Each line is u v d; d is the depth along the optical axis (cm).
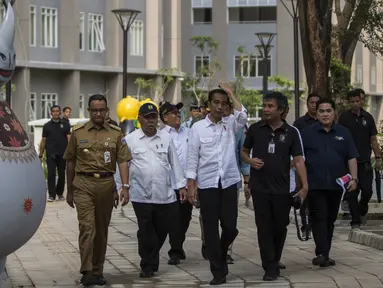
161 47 6228
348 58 2839
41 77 5447
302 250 1596
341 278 1310
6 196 1039
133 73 5969
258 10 7150
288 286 1258
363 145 1808
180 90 6234
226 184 1291
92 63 5750
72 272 1409
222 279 1280
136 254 1592
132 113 2895
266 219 1309
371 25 1927
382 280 1292
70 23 5572
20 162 1063
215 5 7231
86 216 1261
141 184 1346
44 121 4112
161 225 1361
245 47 6844
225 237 1301
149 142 1355
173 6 6412
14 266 1471
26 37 5309
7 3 1104
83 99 5694
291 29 7038
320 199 1409
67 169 1295
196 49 7238
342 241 1698
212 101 1295
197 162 1299
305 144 1412
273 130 1316
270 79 6344
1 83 1102
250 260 1504
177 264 1465
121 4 5906
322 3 2244
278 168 1304
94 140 1267
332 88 2741
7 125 1072
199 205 1327
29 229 1082
